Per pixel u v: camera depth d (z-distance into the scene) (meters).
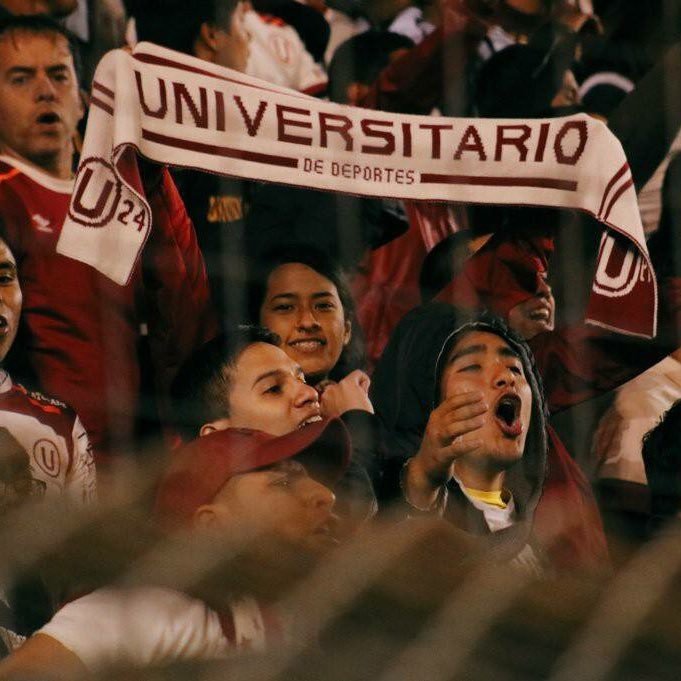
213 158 13.08
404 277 14.61
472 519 13.86
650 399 15.16
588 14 15.95
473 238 14.98
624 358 15.20
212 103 13.11
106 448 12.88
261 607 6.70
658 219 15.80
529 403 14.54
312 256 14.18
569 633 6.91
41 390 12.90
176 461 11.76
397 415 14.02
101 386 13.03
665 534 8.15
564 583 7.12
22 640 9.23
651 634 7.08
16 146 13.67
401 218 14.75
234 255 13.90
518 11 15.59
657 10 16.27
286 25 14.84
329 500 12.19
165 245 13.53
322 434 12.36
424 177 13.84
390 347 14.35
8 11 13.80
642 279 14.02
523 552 13.78
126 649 6.89
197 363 13.34
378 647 6.55
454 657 6.59
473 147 13.90
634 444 14.86
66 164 13.84
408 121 13.82
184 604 6.86
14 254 13.28
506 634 6.77
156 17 14.20
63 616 7.75
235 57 14.45
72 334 13.16
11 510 6.60
